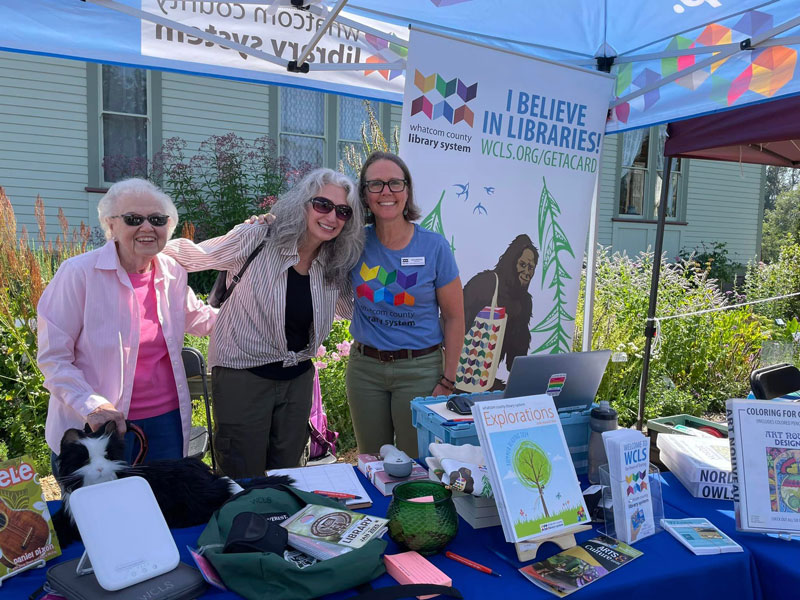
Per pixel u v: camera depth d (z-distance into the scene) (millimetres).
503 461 1575
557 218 3732
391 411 2930
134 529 1407
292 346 2678
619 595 1414
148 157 8852
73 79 8273
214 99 9070
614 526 1674
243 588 1322
